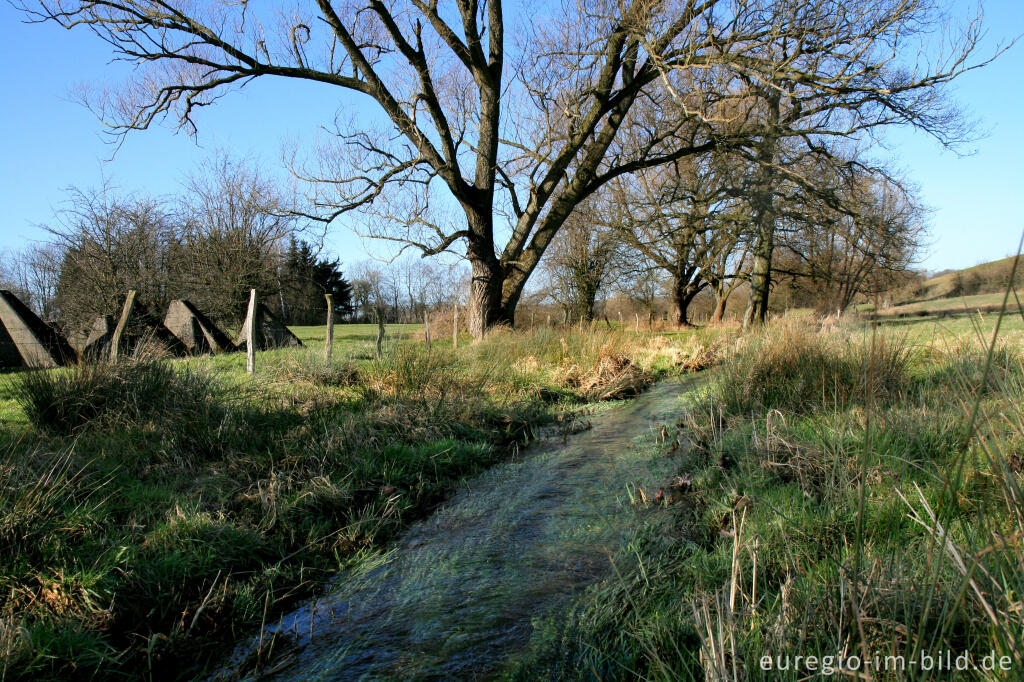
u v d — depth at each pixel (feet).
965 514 10.61
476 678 9.83
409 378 28.73
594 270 108.06
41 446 16.61
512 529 15.97
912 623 7.85
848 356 22.58
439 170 55.21
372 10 53.36
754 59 50.93
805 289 102.47
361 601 12.84
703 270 105.19
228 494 16.62
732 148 62.03
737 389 24.49
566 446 24.48
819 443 16.29
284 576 13.89
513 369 36.11
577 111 57.06
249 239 85.81
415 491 19.17
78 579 11.82
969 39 49.49
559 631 10.85
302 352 37.47
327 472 18.84
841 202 60.08
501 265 61.57
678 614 10.29
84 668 10.28
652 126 78.38
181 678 10.57
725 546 12.64
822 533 11.89
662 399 32.96
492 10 55.72
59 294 77.92
